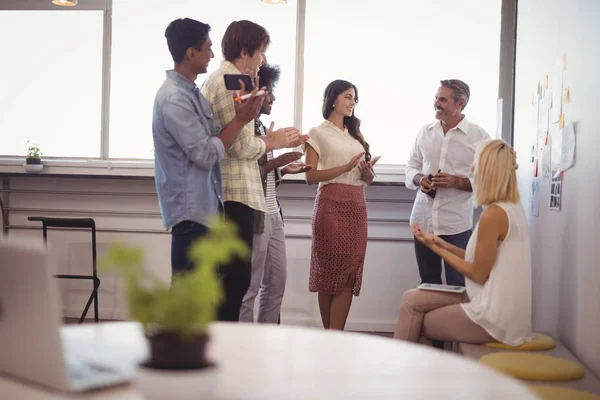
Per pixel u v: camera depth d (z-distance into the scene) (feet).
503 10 16.38
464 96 13.84
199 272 2.99
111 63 17.49
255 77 10.16
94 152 17.70
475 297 9.06
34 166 16.89
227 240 3.04
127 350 4.10
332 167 12.93
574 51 10.04
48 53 17.66
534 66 13.47
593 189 8.81
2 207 17.24
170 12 17.31
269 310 12.68
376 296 16.44
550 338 9.47
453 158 13.91
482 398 3.42
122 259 2.91
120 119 17.54
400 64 16.88
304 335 4.58
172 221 9.15
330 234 12.78
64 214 17.15
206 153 8.91
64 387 3.28
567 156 10.21
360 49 16.96
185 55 9.30
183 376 2.92
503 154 9.04
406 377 3.73
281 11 17.07
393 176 16.60
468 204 13.89
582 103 9.46
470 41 16.72
